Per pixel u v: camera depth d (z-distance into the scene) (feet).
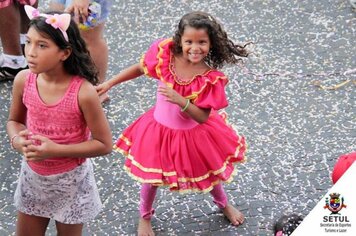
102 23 22.24
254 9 28.60
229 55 17.39
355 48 26.37
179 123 17.39
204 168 17.63
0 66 24.80
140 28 27.63
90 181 16.66
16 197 16.84
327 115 23.35
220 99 16.81
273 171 21.25
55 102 14.99
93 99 15.06
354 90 24.40
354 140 22.30
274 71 25.27
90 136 16.22
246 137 22.43
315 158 21.67
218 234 19.24
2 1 23.00
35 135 15.17
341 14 28.22
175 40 16.92
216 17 28.12
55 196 16.31
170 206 20.16
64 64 14.93
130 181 20.99
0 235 19.16
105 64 23.03
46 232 19.12
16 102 15.92
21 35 24.54
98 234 19.25
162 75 17.04
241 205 20.13
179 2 28.99
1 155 21.86
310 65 25.57
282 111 23.52
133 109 23.66
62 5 22.26
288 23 27.76
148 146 17.65
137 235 19.24
